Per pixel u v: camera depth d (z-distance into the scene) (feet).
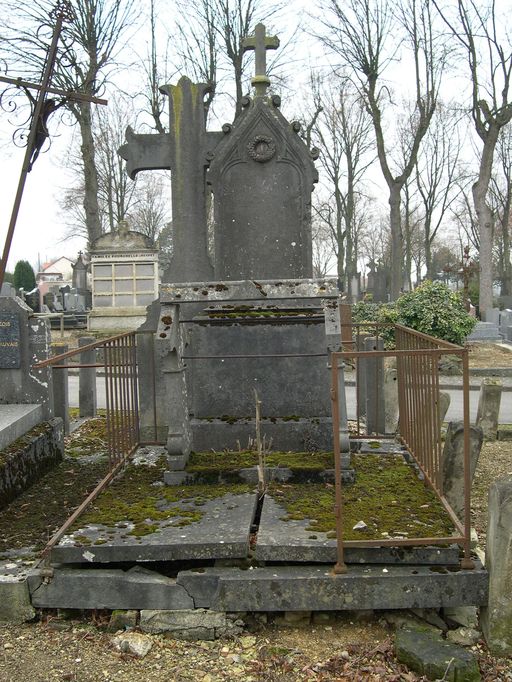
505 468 24.12
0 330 21.24
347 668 11.19
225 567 12.73
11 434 18.88
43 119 19.81
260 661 11.49
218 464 16.76
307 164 19.94
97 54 62.90
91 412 31.37
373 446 19.52
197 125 21.44
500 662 11.52
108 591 12.59
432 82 82.17
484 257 78.84
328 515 13.79
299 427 18.22
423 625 12.30
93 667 11.41
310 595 12.10
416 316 50.57
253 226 20.25
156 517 14.19
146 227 172.35
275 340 18.62
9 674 11.17
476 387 44.42
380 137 83.25
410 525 13.05
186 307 19.98
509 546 11.52
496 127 76.02
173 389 16.53
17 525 15.75
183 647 12.02
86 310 95.14
